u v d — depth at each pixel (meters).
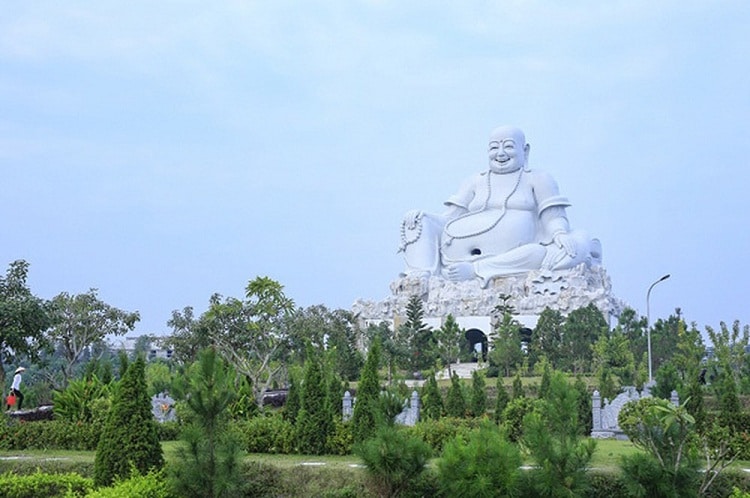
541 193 131.75
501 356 98.06
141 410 25.97
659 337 98.06
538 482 22.27
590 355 99.88
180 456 23.81
